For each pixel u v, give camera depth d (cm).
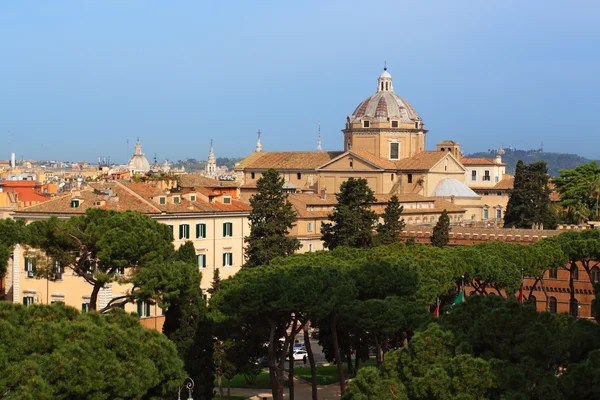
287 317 9831
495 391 7019
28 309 7675
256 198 14025
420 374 7288
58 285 12681
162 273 9569
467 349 7350
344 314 9325
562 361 7444
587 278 16088
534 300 15675
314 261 10906
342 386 9825
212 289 11831
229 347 10781
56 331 7269
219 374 11006
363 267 10106
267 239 13875
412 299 9988
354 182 15000
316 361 14325
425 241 18325
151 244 9869
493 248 14038
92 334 7331
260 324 9850
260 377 13038
